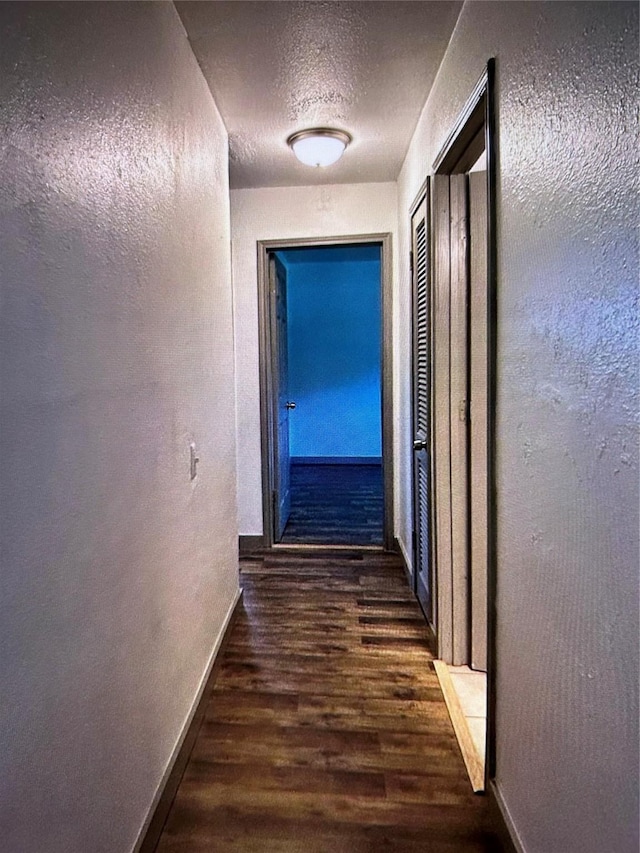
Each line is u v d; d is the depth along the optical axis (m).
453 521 2.26
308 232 3.51
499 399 1.41
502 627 1.42
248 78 2.07
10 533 0.81
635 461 0.79
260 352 3.63
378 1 1.62
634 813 0.80
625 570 0.82
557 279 1.04
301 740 1.84
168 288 1.58
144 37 1.39
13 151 0.82
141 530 1.35
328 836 1.47
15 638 0.82
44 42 0.91
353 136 2.68
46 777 0.91
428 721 1.94
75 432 1.01
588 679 0.95
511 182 1.28
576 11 0.94
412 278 2.82
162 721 1.51
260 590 3.05
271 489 3.77
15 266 0.82
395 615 2.74
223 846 1.45
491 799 1.50
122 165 1.24
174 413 1.64
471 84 1.59
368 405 6.66
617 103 0.81
